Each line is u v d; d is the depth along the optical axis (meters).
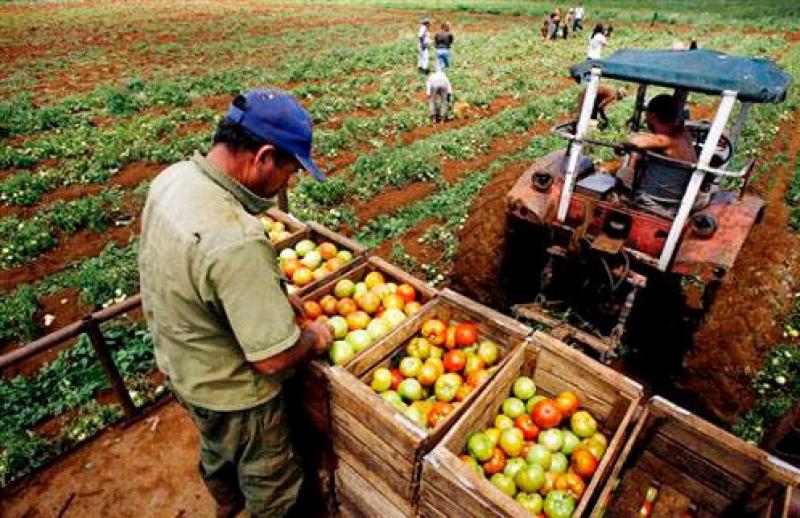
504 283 5.62
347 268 3.73
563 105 14.92
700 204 4.47
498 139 12.04
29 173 9.53
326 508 3.66
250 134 2.11
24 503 3.65
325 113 13.38
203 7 41.38
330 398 2.85
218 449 2.80
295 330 2.27
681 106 4.12
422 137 12.23
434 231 7.66
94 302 6.03
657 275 4.74
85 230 7.83
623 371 4.87
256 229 2.15
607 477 2.58
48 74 17.98
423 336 3.30
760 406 4.68
